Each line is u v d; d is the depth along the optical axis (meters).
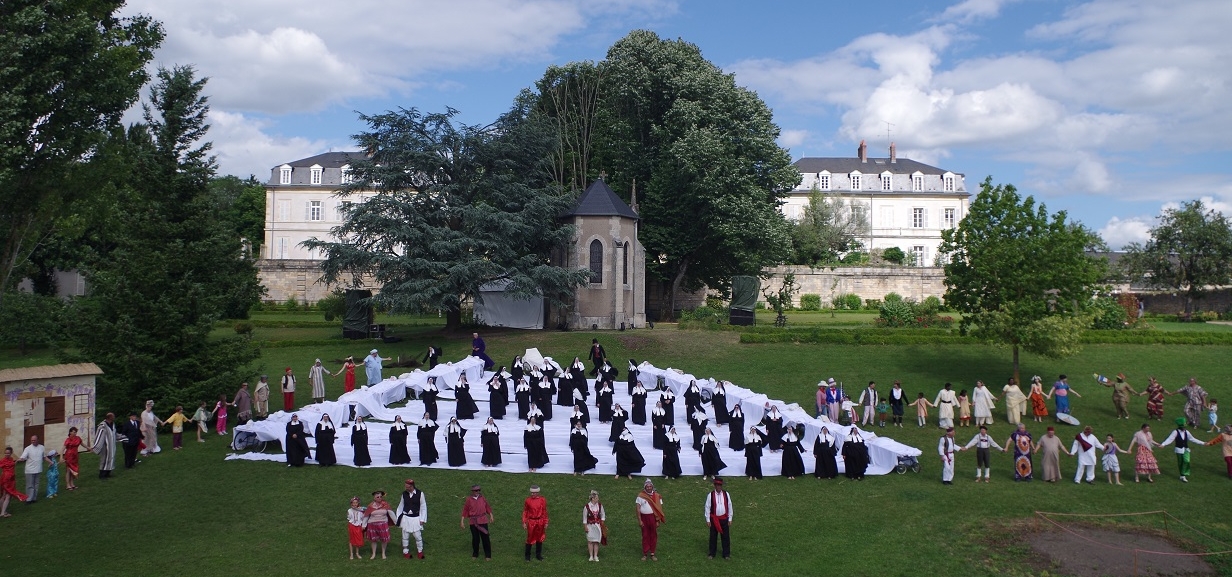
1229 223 54.25
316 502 20.02
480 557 16.70
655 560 16.72
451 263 44.06
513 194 47.25
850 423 29.64
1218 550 17.95
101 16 27.56
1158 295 61.69
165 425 26.03
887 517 19.64
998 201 34.31
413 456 24.16
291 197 91.69
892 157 101.44
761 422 26.64
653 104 57.88
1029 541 18.22
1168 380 34.34
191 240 29.67
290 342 42.88
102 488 20.78
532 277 45.59
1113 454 22.77
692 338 43.31
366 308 46.28
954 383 34.91
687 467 23.64
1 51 23.14
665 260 57.81
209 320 27.22
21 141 24.08
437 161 45.62
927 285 74.25
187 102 34.75
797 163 99.44
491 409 29.92
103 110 26.47
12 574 15.42
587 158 66.25
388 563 16.33
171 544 17.19
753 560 16.81
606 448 25.72
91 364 24.16
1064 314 32.12
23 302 41.88
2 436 22.09
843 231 84.69
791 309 68.44
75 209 29.48
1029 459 22.89
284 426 25.02
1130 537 18.67
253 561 16.28
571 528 18.66
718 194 51.19
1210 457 25.53
